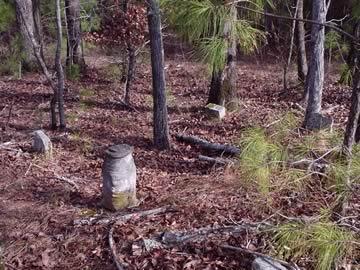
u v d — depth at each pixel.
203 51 2.54
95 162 6.54
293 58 12.74
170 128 8.09
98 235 4.48
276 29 11.50
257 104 9.45
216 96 8.93
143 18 8.65
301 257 2.88
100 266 4.06
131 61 9.33
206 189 5.09
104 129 8.11
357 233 2.56
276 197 3.11
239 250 3.81
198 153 6.91
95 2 9.66
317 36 6.56
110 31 8.91
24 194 5.48
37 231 4.66
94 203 5.18
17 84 11.39
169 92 10.07
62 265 4.15
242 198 4.61
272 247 3.50
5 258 4.27
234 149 6.68
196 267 3.79
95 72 12.29
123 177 4.85
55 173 6.08
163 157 6.75
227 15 2.45
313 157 2.66
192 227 4.38
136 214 4.72
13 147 6.97
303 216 2.87
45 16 11.78
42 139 6.67
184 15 2.48
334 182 2.53
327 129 2.99
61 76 7.78
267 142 2.66
